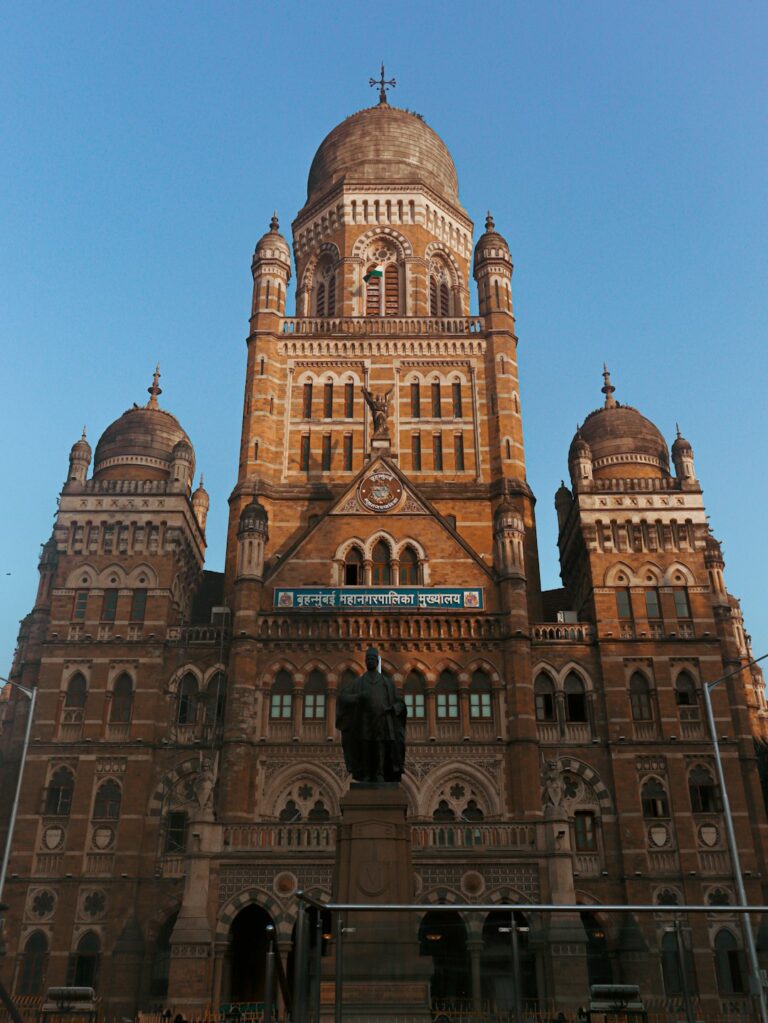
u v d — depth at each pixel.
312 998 19.05
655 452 59.09
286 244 64.88
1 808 52.72
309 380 60.59
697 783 49.09
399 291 67.06
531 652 51.81
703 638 52.06
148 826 47.59
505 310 62.19
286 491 57.03
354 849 26.45
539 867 40.47
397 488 54.59
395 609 50.31
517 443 58.59
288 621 50.22
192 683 51.12
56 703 50.19
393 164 70.38
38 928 45.47
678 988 21.77
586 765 49.44
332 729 48.22
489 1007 22.30
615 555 54.22
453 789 47.41
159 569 53.50
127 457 57.81
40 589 59.31
